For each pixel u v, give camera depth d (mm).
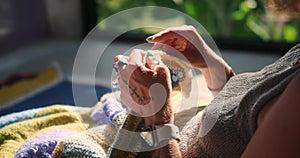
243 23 3549
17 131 1510
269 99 968
